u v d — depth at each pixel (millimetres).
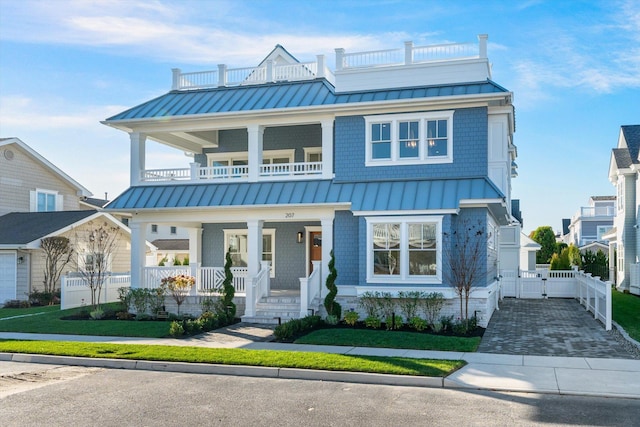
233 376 12977
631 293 34031
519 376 12352
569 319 21828
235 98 24578
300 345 16281
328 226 21859
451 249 20141
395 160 21781
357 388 11719
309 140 26484
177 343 16891
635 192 35156
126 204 23688
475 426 9039
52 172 37938
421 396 11008
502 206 20797
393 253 20422
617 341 16859
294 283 26203
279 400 10711
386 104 21500
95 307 25016
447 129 21375
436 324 18469
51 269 30438
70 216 33375
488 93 20609
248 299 21312
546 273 31328
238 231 26938
